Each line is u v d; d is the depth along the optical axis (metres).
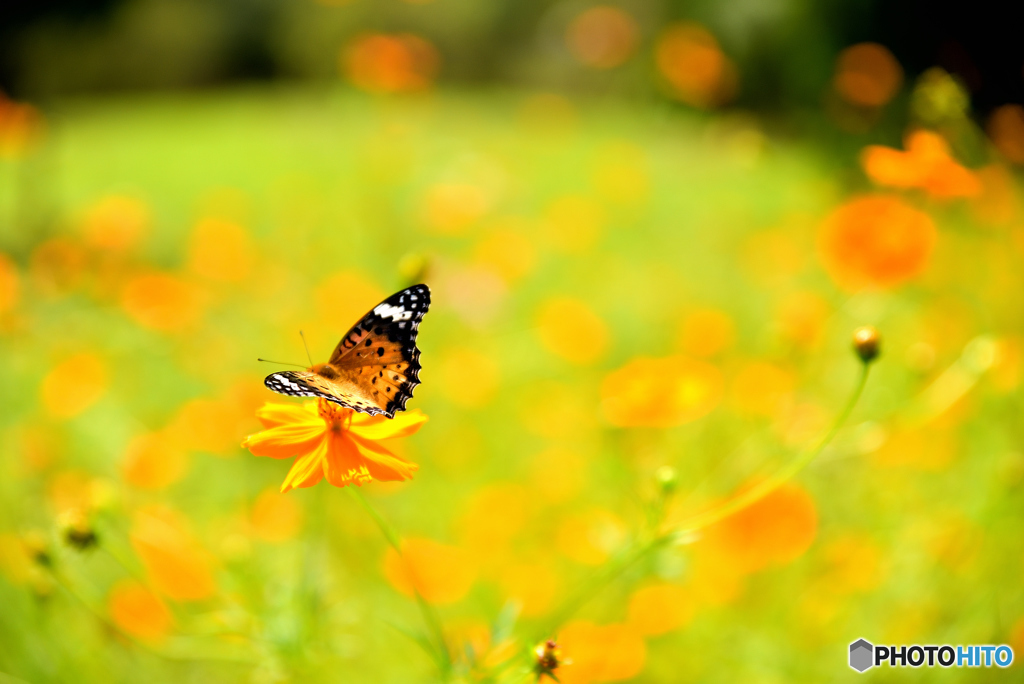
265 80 6.70
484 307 1.41
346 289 1.38
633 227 2.27
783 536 1.04
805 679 1.04
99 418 1.17
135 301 1.23
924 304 1.34
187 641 1.00
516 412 1.31
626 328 1.63
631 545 0.95
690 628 1.06
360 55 1.91
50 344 1.27
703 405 1.08
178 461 1.11
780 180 2.54
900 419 1.10
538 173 2.94
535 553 1.12
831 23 2.91
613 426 1.12
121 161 3.47
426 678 1.02
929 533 1.07
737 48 3.14
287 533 1.07
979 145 1.18
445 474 1.18
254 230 2.08
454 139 3.20
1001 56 2.42
